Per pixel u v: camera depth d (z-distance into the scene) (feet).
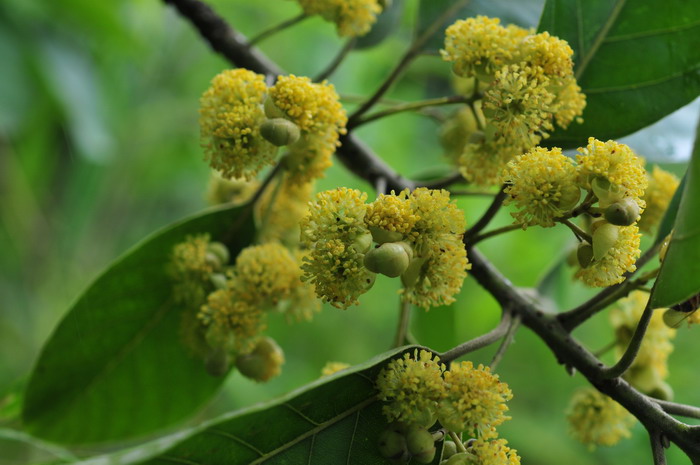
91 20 2.09
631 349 1.27
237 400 2.38
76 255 2.50
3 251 2.43
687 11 1.38
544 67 1.32
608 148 1.26
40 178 2.45
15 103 2.04
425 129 2.47
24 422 1.53
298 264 1.41
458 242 1.28
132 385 1.54
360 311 2.59
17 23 2.06
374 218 1.27
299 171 1.38
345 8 1.47
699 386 2.33
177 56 2.51
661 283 1.25
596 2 1.39
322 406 1.27
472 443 1.29
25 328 2.41
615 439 1.42
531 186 1.27
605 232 1.26
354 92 2.43
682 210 1.24
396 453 1.27
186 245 1.45
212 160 1.35
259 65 1.56
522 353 2.46
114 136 2.34
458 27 1.34
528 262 2.17
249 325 1.39
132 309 1.51
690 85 1.38
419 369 1.26
